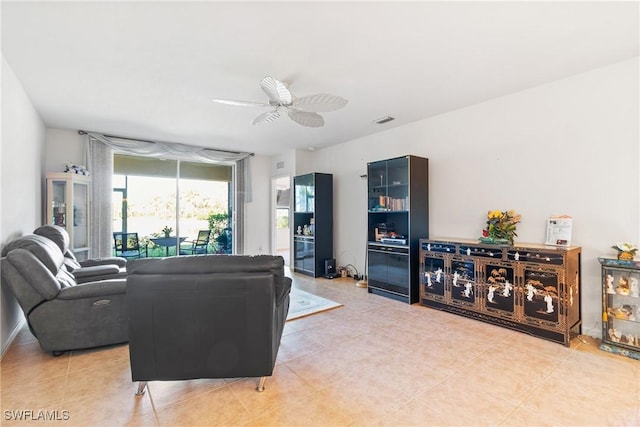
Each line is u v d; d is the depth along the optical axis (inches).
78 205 185.2
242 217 262.5
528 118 133.0
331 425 68.6
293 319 136.3
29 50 99.4
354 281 213.3
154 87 128.8
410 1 76.9
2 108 102.9
